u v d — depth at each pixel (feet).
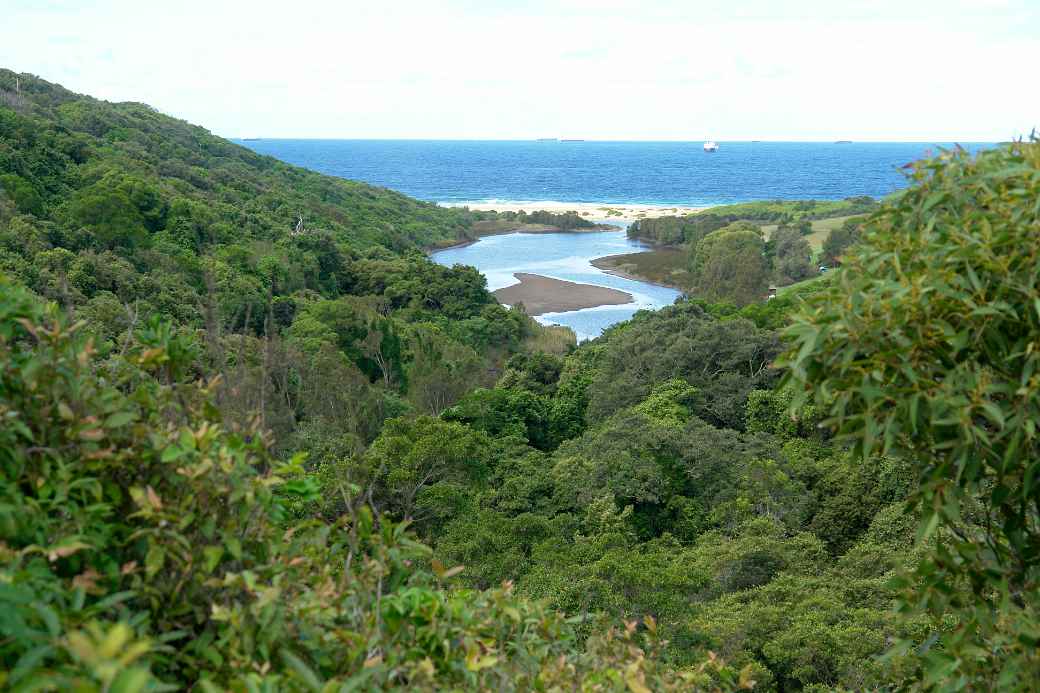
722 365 111.96
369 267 234.58
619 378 114.01
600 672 10.16
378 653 8.60
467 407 101.60
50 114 280.31
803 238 272.72
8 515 6.72
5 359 7.52
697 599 50.37
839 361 9.91
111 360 9.29
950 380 9.20
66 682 5.08
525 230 424.46
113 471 8.07
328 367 104.12
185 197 219.82
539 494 73.10
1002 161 10.37
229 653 7.29
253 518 8.44
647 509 72.28
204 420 8.91
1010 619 10.00
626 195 653.30
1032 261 9.12
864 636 38.93
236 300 131.64
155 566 7.24
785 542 55.98
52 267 114.01
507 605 10.16
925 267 9.87
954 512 9.47
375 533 10.35
